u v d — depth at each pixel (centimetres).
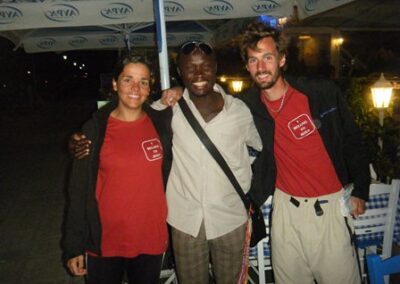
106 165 206
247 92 238
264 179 240
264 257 290
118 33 700
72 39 691
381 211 274
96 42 699
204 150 218
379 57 894
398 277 306
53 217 543
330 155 226
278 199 238
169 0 397
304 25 684
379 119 410
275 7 402
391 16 577
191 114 218
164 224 225
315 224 227
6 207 597
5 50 2503
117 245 213
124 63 207
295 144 224
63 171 805
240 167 229
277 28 216
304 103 224
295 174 228
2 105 2400
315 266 233
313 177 226
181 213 223
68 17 405
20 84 2625
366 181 228
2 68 2530
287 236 234
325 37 1050
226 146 221
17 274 389
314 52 1051
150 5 411
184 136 218
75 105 2853
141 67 207
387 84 395
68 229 210
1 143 1209
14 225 520
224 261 235
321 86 223
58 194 649
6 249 446
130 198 208
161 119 221
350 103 433
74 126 1551
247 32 215
